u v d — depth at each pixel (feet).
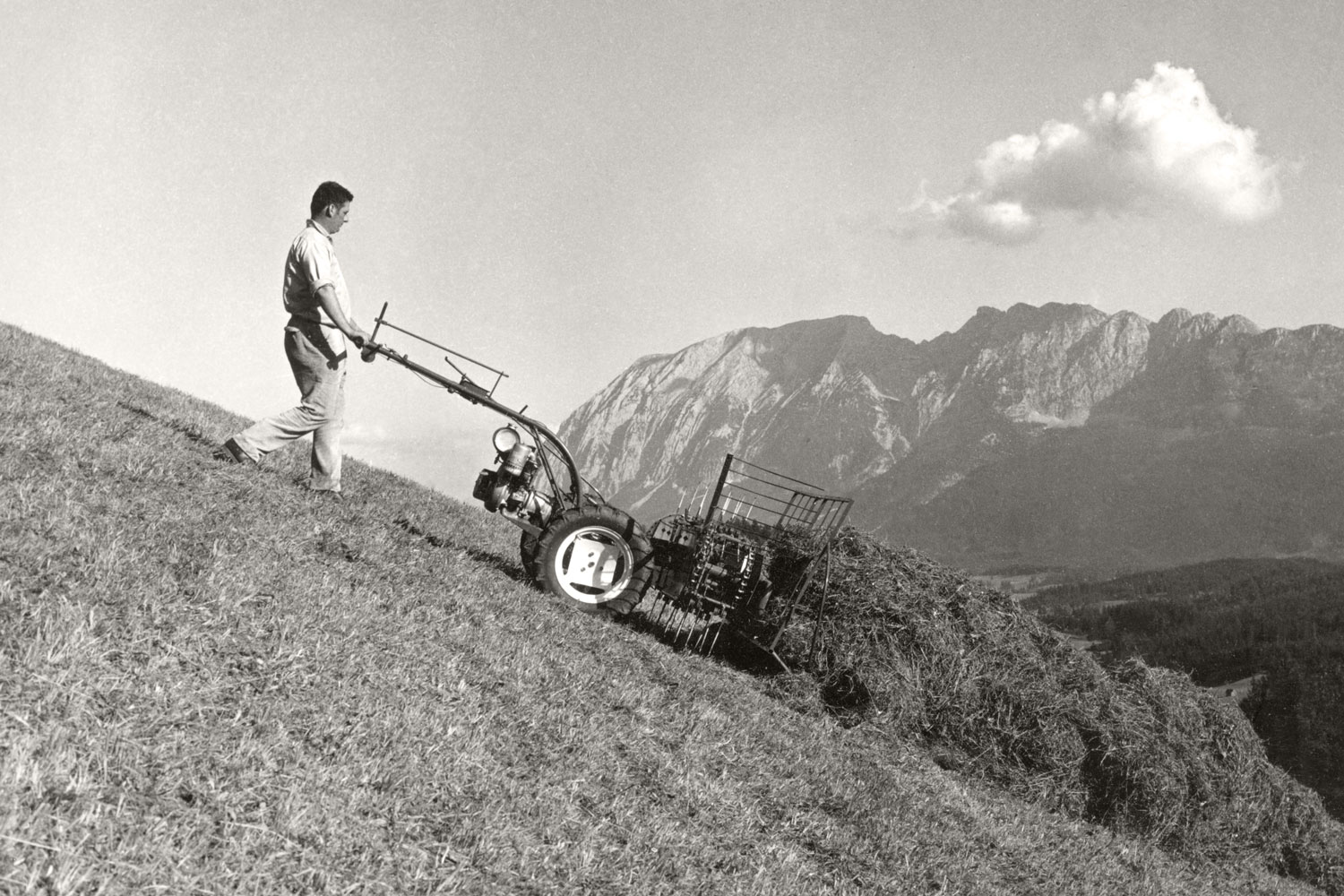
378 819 15.01
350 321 29.71
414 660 20.94
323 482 31.17
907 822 25.13
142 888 11.30
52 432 25.02
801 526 38.96
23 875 10.59
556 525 32.12
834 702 35.78
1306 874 43.21
